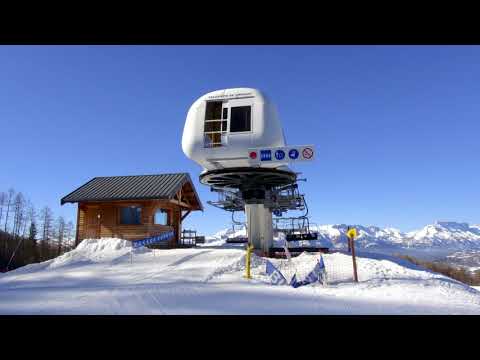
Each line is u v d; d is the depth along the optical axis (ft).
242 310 23.41
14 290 30.19
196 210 86.17
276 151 46.85
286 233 74.84
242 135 49.37
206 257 50.42
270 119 49.70
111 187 72.49
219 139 51.06
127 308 23.39
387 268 44.19
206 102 51.31
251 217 57.21
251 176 55.16
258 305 24.95
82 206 71.26
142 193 68.03
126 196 67.41
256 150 47.42
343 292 31.40
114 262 50.80
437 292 32.07
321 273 35.78
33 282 40.16
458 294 31.78
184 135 52.37
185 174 76.48
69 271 46.55
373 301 27.63
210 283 35.58
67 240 215.51
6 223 193.57
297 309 24.08
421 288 33.60
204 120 51.01
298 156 46.26
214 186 61.67
